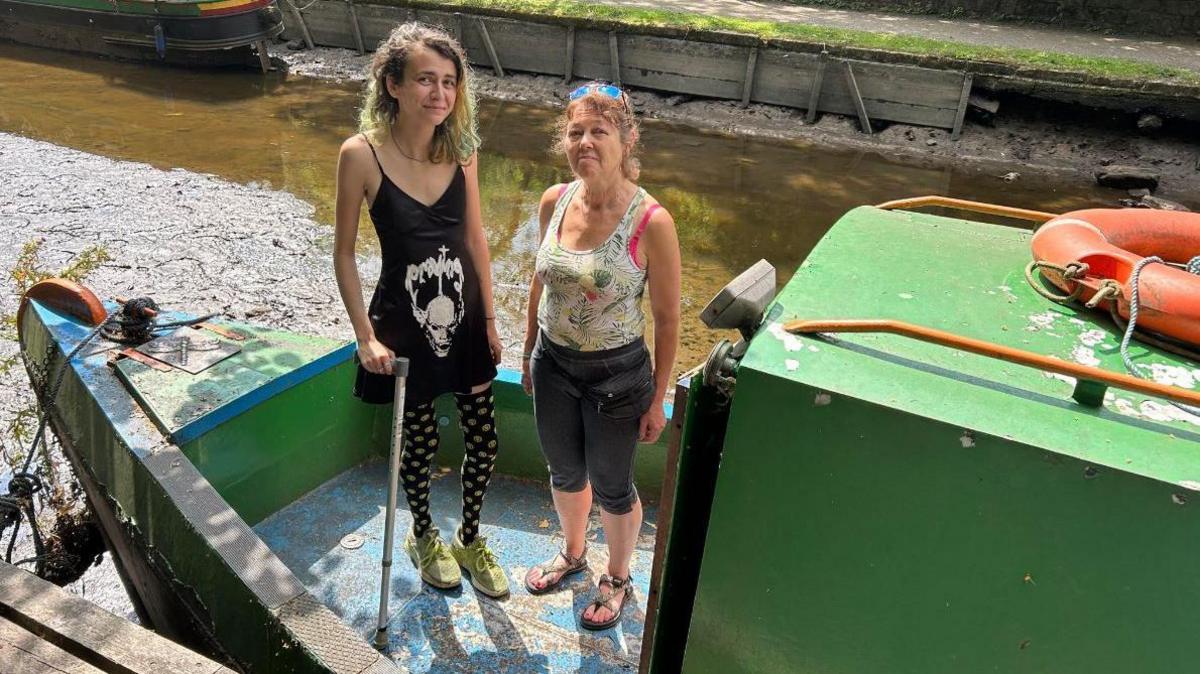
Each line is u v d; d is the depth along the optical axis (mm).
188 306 6223
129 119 11500
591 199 2338
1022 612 1692
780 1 15703
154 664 2215
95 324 3740
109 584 3969
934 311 2055
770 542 1883
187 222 7852
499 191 9680
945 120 11922
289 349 3537
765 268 2037
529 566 3230
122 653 2244
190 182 9008
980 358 1860
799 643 1947
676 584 2189
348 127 11648
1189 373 1828
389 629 2914
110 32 14344
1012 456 1591
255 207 8352
